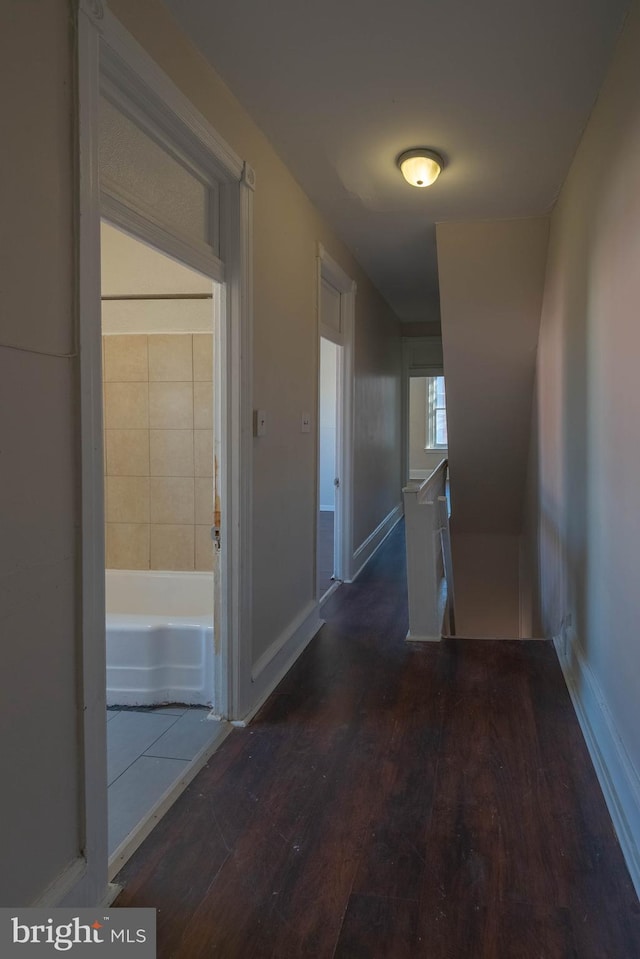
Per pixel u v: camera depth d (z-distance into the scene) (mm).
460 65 2322
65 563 1500
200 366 3738
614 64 2252
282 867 1815
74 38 1487
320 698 2951
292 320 3361
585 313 2826
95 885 1614
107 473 3846
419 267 5207
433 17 2053
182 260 2221
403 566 5629
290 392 3346
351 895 1711
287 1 1962
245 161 2615
